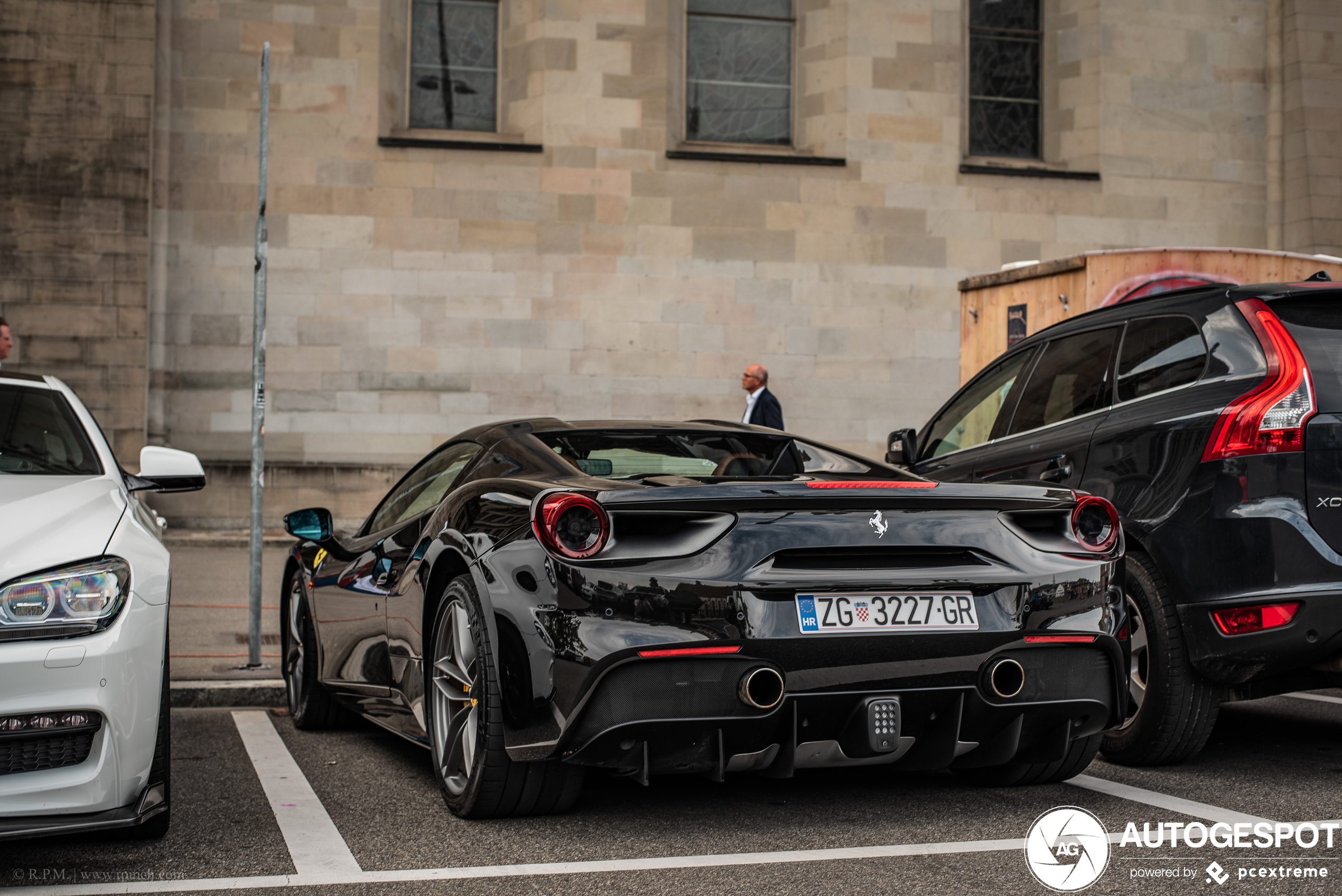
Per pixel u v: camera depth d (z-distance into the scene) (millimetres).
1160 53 16531
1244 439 4113
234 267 14484
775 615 3230
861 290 15625
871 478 4035
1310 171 16391
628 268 15180
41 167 13852
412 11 15484
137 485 4129
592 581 3203
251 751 4887
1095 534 3652
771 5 16156
